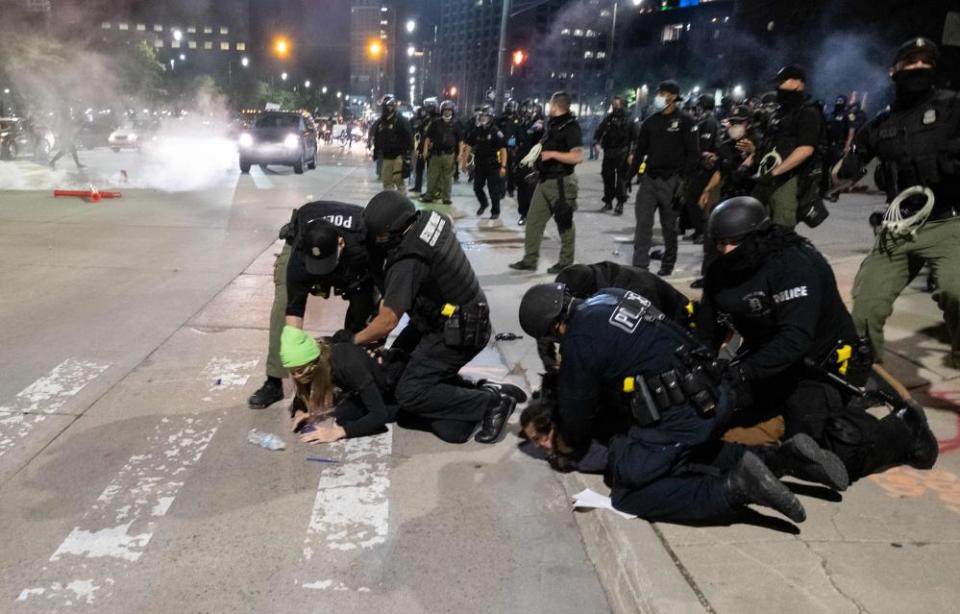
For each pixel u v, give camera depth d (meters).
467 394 3.96
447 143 12.90
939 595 2.56
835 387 3.33
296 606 2.69
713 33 54.47
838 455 3.15
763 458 3.09
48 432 4.01
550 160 7.32
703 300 3.46
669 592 2.55
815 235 9.41
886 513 3.08
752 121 6.73
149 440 3.94
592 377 3.03
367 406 3.89
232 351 5.32
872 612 2.47
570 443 3.39
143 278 7.41
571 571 2.96
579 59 112.75
